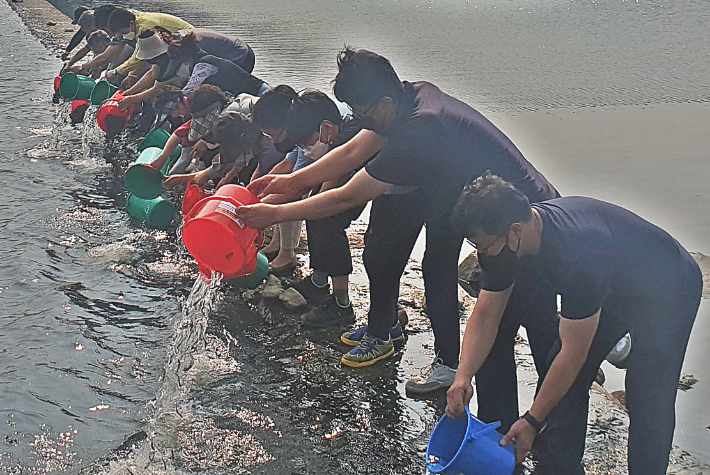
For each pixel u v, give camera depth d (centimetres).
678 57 1278
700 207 643
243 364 426
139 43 744
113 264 545
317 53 1300
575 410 296
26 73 1241
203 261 414
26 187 702
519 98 1014
